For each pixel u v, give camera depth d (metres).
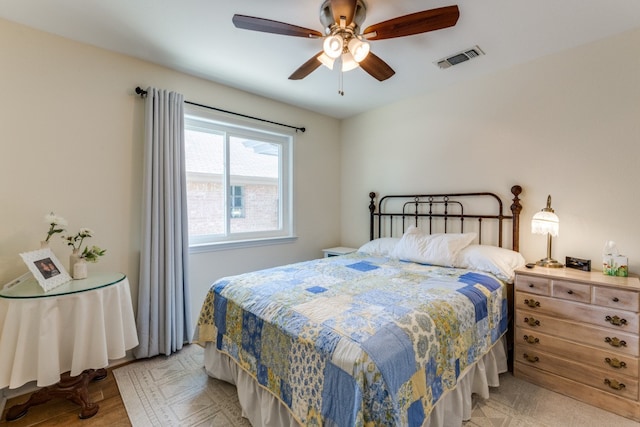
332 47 1.60
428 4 1.66
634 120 1.91
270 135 3.25
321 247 3.68
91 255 1.87
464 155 2.73
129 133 2.25
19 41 1.84
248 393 1.58
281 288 1.79
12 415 1.59
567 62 2.15
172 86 2.46
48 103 1.93
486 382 1.70
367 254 2.98
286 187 3.39
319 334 1.24
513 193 2.37
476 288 1.82
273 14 1.75
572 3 1.64
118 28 1.90
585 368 1.71
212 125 2.79
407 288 1.78
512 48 2.14
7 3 1.65
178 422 1.58
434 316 1.41
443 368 1.35
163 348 2.28
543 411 1.64
